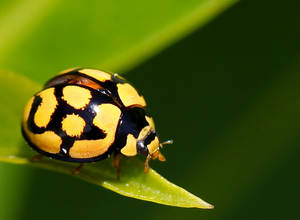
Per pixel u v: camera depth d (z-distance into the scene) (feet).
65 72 0.15
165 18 0.15
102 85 0.15
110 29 0.15
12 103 0.15
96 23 0.15
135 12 0.15
